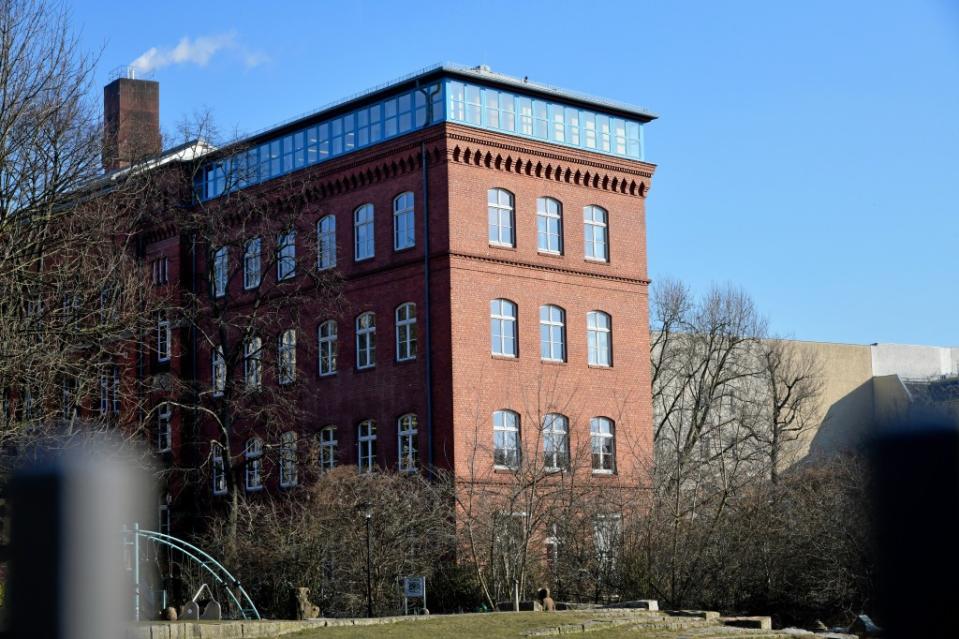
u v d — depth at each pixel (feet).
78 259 123.13
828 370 234.79
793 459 198.18
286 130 173.27
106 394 148.77
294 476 163.94
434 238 155.94
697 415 209.26
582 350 166.50
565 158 166.40
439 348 154.30
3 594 53.21
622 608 111.96
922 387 225.35
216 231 157.69
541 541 137.69
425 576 131.95
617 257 171.83
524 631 86.48
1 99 108.27
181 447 181.47
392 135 161.48
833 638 92.12
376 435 161.27
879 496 23.86
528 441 158.51
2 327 104.01
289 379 170.71
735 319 221.05
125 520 49.98
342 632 84.89
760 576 128.77
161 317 177.37
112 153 130.21
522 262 161.17
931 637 22.98
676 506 133.69
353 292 165.58
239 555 132.67
